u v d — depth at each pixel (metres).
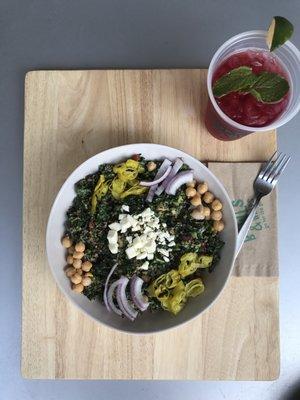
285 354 0.44
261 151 0.41
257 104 0.34
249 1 0.45
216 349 0.40
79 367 0.40
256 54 0.35
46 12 0.45
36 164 0.41
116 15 0.45
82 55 0.45
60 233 0.38
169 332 0.40
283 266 0.44
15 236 0.44
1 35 0.45
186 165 0.38
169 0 0.45
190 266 0.37
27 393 0.44
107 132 0.41
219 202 0.38
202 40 0.45
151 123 0.41
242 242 0.39
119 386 0.44
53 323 0.40
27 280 0.40
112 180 0.38
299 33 0.45
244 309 0.40
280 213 0.44
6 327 0.44
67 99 0.41
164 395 0.44
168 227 0.38
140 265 0.37
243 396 0.44
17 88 0.45
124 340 0.40
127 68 0.44
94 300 0.38
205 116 0.41
